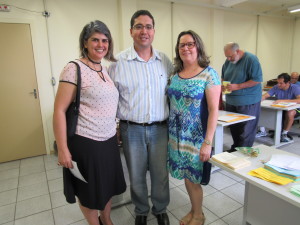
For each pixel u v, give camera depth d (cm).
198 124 149
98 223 156
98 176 135
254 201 146
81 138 129
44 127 351
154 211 184
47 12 329
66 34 350
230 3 460
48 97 350
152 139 162
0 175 289
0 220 198
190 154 154
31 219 198
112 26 387
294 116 371
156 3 425
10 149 335
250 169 126
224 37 524
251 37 571
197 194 168
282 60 642
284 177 113
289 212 126
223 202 210
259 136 403
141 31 146
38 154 354
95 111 130
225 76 310
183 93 147
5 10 304
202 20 488
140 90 152
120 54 159
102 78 134
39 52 334
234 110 301
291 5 550
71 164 128
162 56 166
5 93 320
